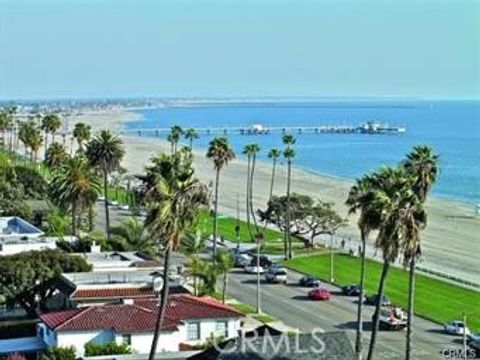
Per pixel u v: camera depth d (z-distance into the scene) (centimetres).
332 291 11594
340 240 15925
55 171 16125
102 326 7438
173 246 6431
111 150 14188
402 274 12719
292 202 15175
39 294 9200
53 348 7175
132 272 9112
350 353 6047
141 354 7100
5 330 8600
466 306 10656
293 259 14012
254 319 9800
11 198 15762
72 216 14075
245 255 13388
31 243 11269
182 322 7706
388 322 9519
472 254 15238
